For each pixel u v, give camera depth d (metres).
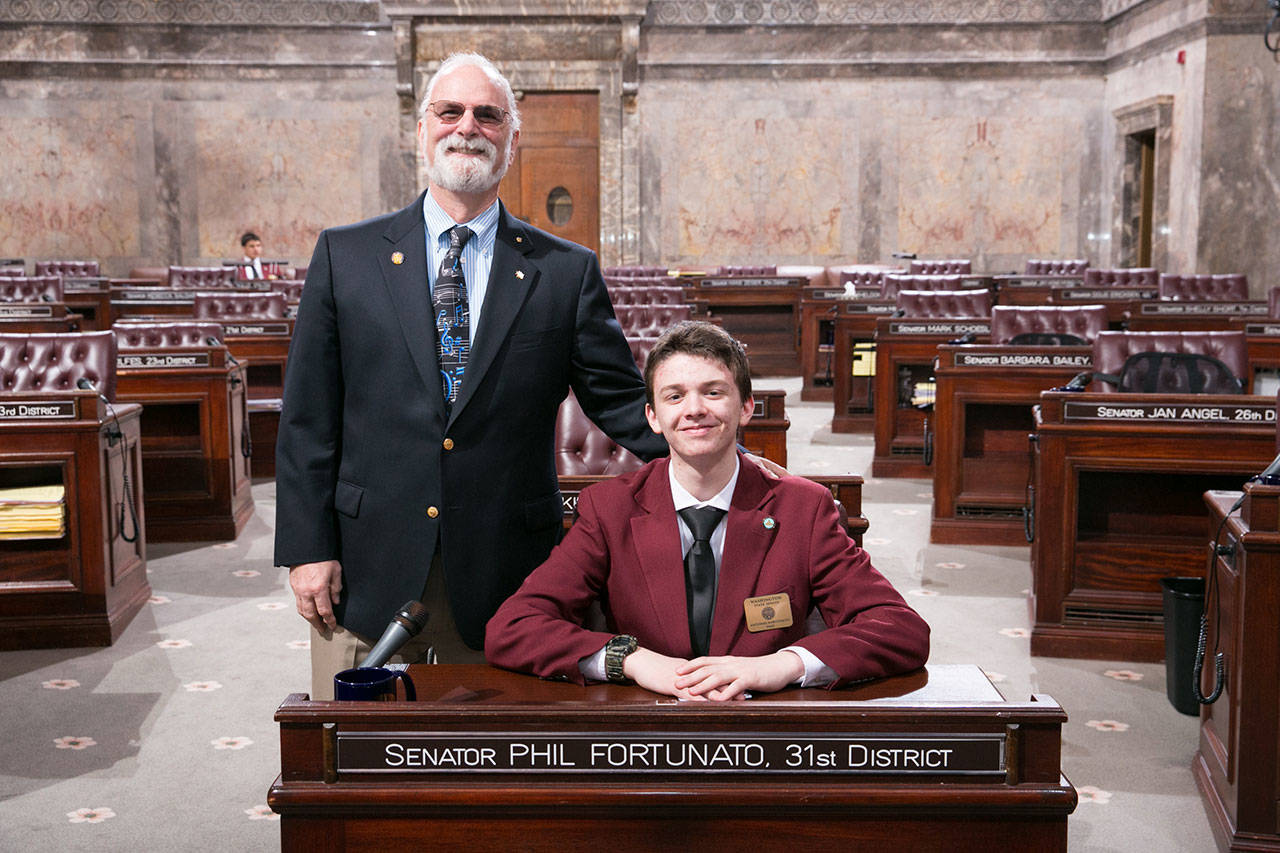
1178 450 4.21
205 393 6.00
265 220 16.12
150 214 16.00
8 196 15.80
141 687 4.01
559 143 16.17
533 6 15.65
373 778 1.49
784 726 1.48
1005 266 16.30
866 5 15.96
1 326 8.96
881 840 1.50
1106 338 5.57
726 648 1.84
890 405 7.54
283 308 8.61
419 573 2.16
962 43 15.98
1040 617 4.39
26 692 3.96
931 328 7.48
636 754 1.49
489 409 2.17
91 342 5.16
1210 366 5.27
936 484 5.98
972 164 16.17
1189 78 13.55
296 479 2.17
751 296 12.37
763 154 16.23
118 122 15.84
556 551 1.96
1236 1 13.02
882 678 1.72
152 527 6.01
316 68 15.92
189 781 3.28
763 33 16.03
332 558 2.19
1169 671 3.82
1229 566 3.01
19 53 15.59
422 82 15.85
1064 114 16.05
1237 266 13.40
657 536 1.90
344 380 2.21
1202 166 13.30
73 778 3.29
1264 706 2.78
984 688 1.68
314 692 2.28
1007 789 1.47
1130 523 4.48
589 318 2.28
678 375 1.84
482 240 2.21
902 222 16.30
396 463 2.16
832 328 10.77
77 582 4.41
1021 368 5.85
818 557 1.88
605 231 16.25
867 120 16.17
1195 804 3.15
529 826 1.50
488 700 1.68
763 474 1.95
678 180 16.28
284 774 1.50
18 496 4.41
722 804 1.48
